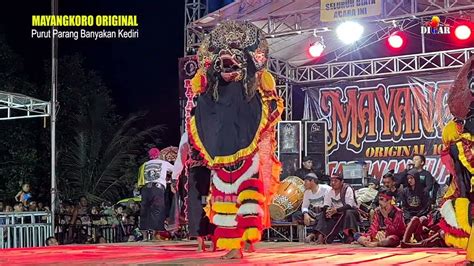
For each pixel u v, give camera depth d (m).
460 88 4.52
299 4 11.00
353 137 13.32
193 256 5.50
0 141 15.52
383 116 13.12
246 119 5.07
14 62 16.22
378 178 13.11
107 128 17.22
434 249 6.91
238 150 5.00
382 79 13.16
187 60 11.06
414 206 8.57
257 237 4.92
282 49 12.52
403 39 11.99
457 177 4.57
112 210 13.12
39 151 16.47
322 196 8.93
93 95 17.05
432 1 10.27
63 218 11.84
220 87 5.14
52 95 10.91
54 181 10.82
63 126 16.61
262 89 5.16
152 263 4.47
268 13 11.10
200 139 5.15
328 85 13.52
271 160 5.26
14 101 10.80
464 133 4.50
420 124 12.83
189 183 6.01
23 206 10.79
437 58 12.76
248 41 5.14
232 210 4.98
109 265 4.40
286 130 12.66
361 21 10.55
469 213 4.48
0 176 15.55
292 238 11.24
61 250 6.80
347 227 8.59
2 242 8.98
